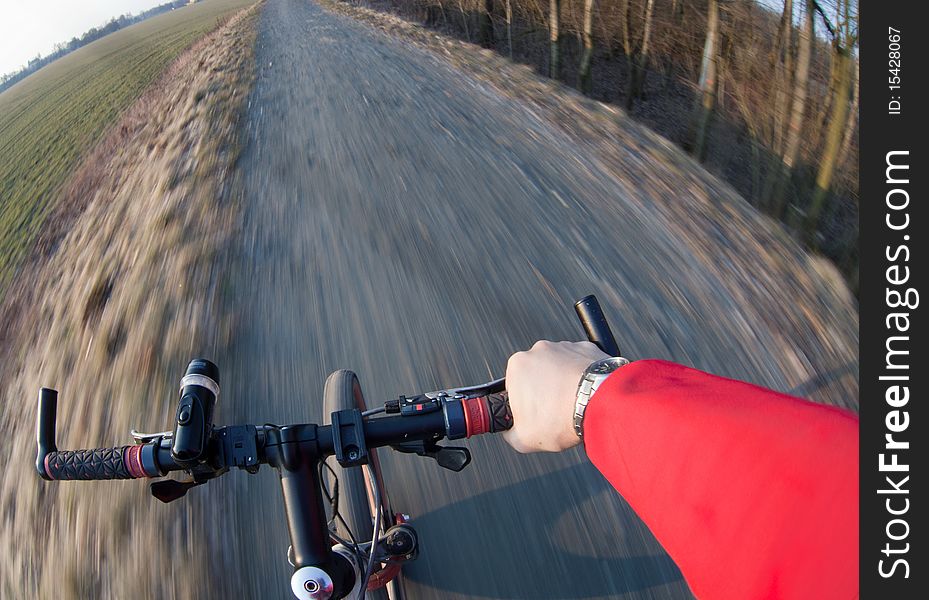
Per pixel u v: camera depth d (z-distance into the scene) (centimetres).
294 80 1554
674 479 56
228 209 709
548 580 259
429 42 1834
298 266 538
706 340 395
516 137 816
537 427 82
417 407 120
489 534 276
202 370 121
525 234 545
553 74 1326
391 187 696
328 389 240
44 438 122
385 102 1116
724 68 766
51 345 537
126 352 447
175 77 2734
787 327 397
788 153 629
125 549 293
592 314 110
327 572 120
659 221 546
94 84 3941
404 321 436
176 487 123
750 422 53
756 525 49
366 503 205
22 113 3897
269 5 6294
